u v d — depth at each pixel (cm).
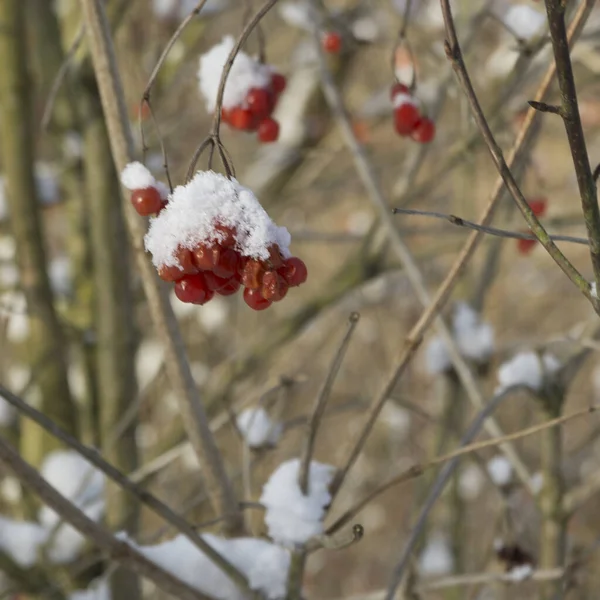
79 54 85
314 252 209
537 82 93
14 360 111
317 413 65
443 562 114
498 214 100
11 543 82
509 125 91
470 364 95
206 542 65
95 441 100
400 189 101
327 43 90
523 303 197
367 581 183
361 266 111
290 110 128
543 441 76
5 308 89
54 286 108
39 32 98
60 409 93
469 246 62
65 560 82
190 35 109
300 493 66
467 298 109
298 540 65
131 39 113
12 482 97
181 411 66
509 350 97
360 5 113
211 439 67
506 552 73
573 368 77
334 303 112
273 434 72
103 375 91
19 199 87
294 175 138
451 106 129
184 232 57
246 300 57
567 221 97
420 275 76
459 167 111
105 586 82
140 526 90
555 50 55
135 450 92
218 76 69
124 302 91
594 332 77
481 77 106
